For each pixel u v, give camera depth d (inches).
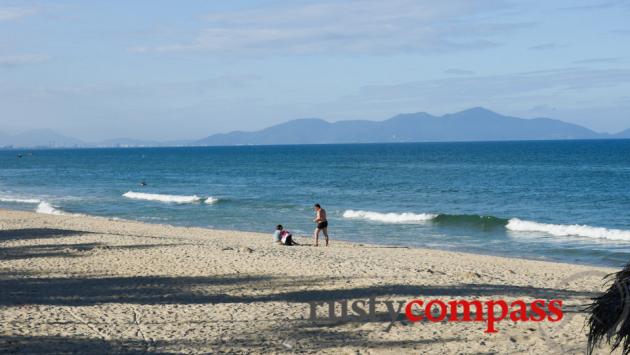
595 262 838.5
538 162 3971.5
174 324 418.9
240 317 438.6
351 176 2908.5
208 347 367.2
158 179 2918.3
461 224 1236.5
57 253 741.9
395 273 616.1
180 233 1044.5
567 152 5777.6
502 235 1099.9
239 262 675.4
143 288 537.6
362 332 401.1
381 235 1098.7
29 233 948.6
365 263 683.4
